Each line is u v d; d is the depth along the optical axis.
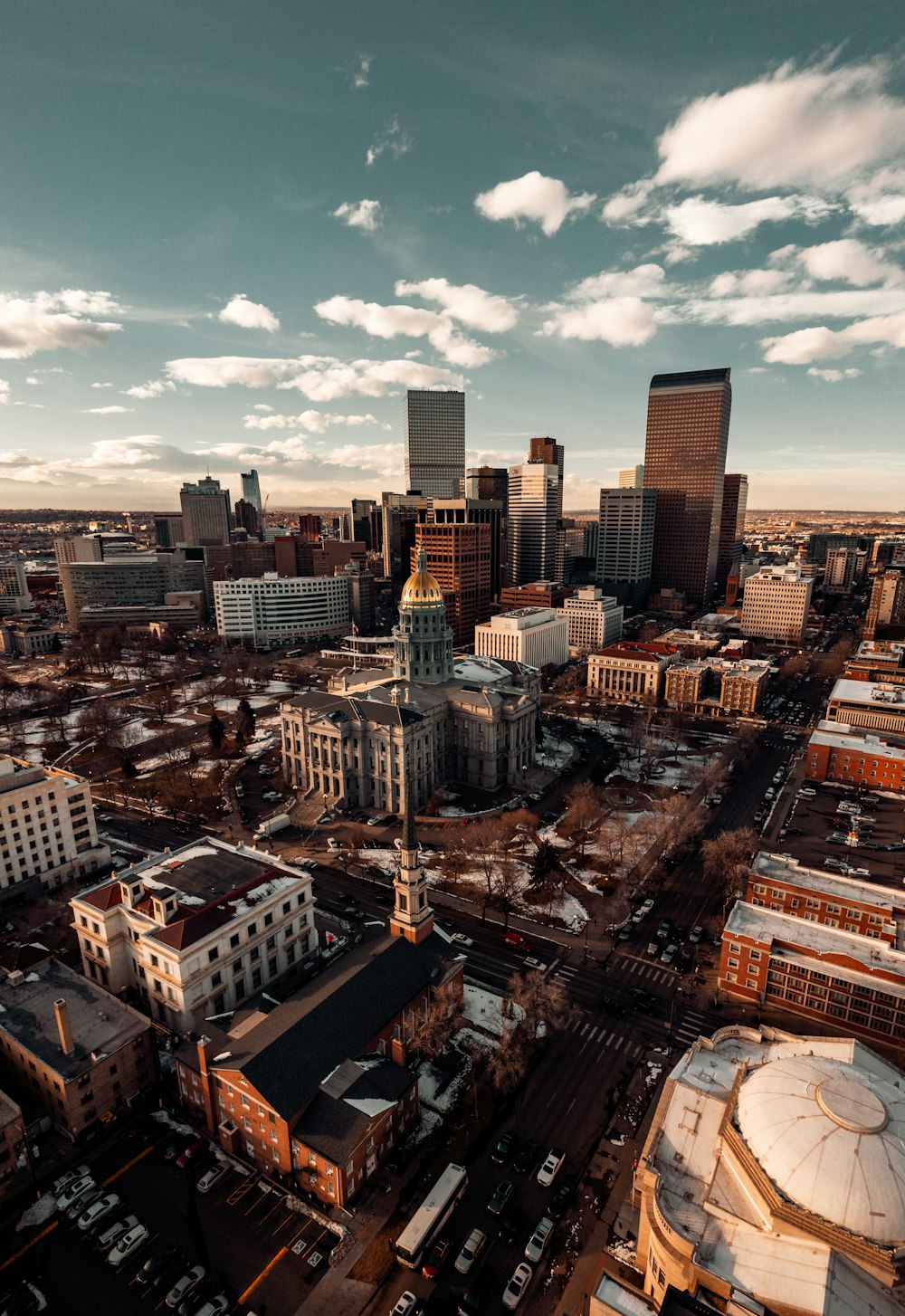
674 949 126.94
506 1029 106.94
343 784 190.62
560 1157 84.56
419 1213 75.69
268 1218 78.06
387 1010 97.88
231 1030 94.19
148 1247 74.75
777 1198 61.38
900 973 103.88
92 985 104.88
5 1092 91.69
